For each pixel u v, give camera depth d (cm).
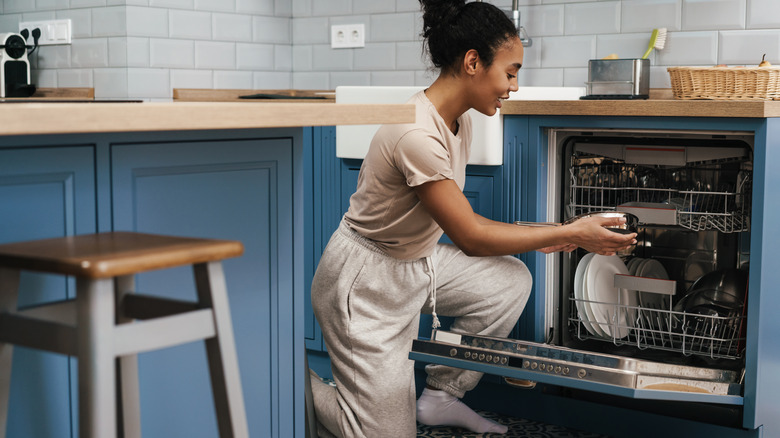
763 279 208
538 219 248
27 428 136
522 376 214
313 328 305
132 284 129
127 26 349
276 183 172
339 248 217
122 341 106
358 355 215
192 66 372
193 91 367
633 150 239
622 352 245
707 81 236
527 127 246
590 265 240
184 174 153
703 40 289
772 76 225
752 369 210
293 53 409
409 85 368
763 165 205
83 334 104
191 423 161
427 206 198
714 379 211
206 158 157
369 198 210
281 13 402
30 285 134
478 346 223
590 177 256
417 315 226
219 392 119
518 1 319
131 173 144
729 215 221
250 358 169
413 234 210
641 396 199
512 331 255
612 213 207
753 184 207
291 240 177
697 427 228
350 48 386
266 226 170
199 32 373
